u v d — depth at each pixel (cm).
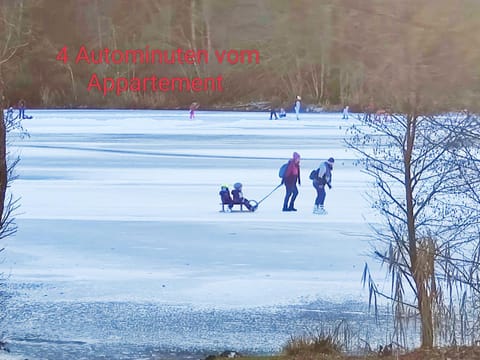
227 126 14425
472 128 2830
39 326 3284
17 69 3409
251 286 4009
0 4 2869
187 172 9056
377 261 4419
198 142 12725
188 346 3016
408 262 3053
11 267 4425
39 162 10031
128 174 8900
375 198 6188
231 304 3681
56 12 3219
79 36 4138
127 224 5797
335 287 3950
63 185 7944
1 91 3219
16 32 2930
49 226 5669
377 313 3350
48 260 4609
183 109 14650
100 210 6438
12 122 3762
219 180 8356
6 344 3039
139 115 15212
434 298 2789
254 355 2856
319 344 2908
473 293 2827
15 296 3797
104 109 15150
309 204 6669
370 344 2961
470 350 2628
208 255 4756
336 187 7600
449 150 3008
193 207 6631
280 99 8306
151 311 3544
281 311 3528
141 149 11788
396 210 5306
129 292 3897
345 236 5197
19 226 5638
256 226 5719
